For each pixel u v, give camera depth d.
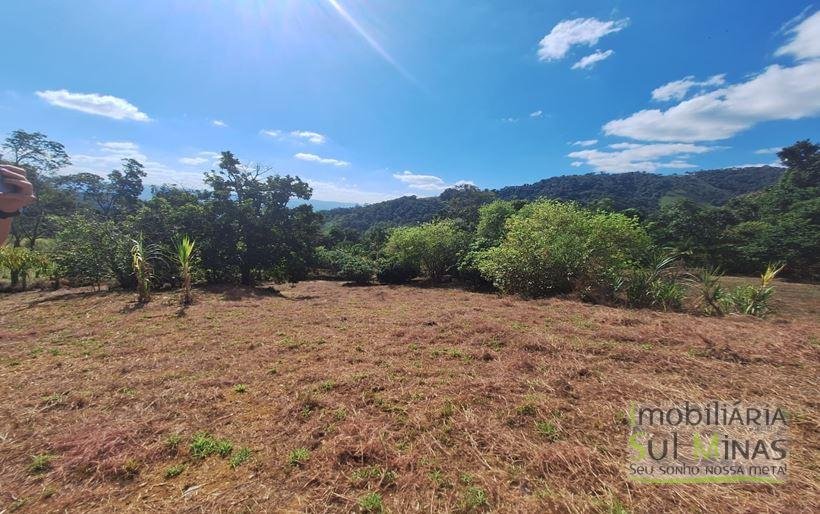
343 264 15.81
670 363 3.43
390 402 2.77
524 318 5.46
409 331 4.88
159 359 3.91
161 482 1.94
